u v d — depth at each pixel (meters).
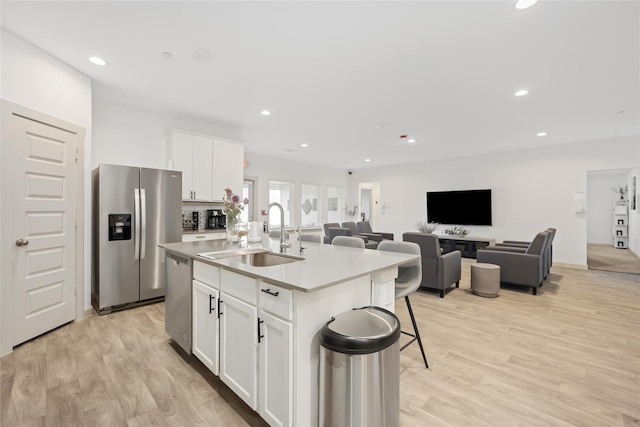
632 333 2.69
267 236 3.66
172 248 2.42
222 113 3.94
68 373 2.00
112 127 3.59
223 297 1.79
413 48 2.37
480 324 2.91
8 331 2.26
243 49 2.41
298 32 2.18
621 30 2.10
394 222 8.27
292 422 1.35
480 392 1.83
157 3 1.89
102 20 2.06
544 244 4.07
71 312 2.84
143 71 2.80
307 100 3.47
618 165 5.12
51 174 2.61
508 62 2.56
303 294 1.37
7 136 2.25
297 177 7.83
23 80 2.35
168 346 2.41
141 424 1.54
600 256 7.11
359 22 2.05
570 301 3.64
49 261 2.61
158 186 3.49
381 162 7.86
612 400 1.75
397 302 3.60
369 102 3.51
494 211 6.52
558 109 3.69
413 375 2.02
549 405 1.70
